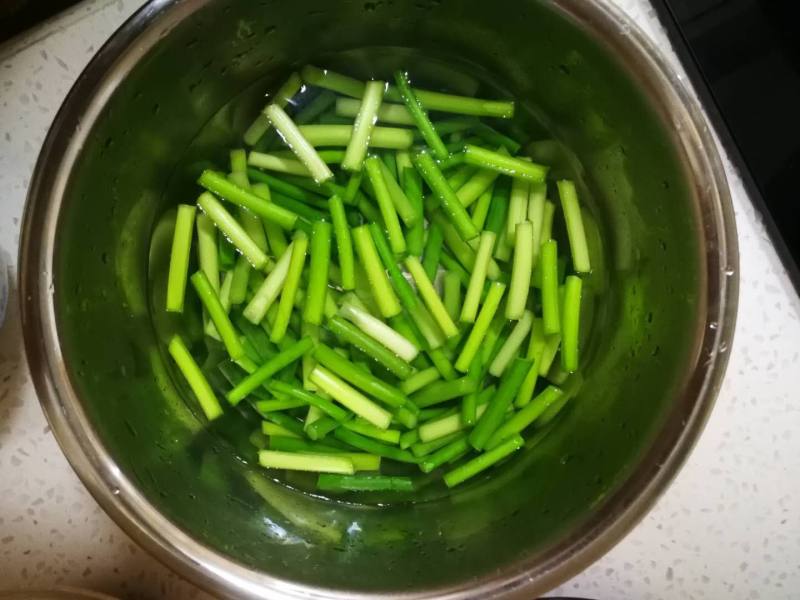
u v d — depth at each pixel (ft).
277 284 0.89
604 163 0.83
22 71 0.83
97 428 0.63
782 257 0.87
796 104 0.76
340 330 0.88
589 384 0.87
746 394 0.87
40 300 0.61
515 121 0.91
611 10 0.63
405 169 0.92
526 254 0.89
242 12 0.70
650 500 0.62
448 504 0.86
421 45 0.85
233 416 0.91
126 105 0.67
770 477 0.86
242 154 0.91
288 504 0.85
